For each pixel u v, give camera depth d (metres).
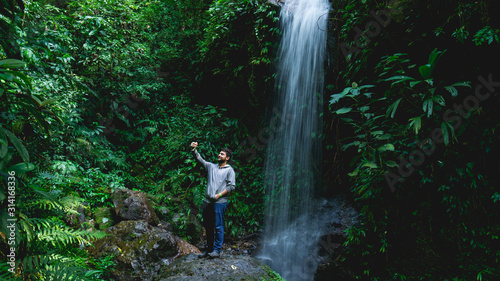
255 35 6.65
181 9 8.26
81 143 5.79
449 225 3.95
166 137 7.27
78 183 5.18
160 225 5.37
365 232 4.39
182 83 8.06
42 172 4.12
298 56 6.56
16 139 1.79
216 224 4.13
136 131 7.29
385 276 4.24
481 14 3.55
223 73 7.19
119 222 4.98
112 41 6.68
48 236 3.02
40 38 5.20
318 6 6.55
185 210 6.12
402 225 4.21
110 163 6.39
